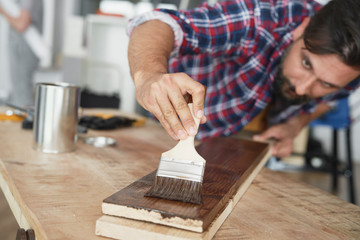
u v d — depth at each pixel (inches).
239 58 50.2
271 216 27.8
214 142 45.1
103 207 22.7
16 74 130.0
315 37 39.6
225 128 62.4
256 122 68.1
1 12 123.1
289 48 46.2
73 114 40.4
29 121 50.9
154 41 36.3
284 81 48.2
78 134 50.7
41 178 31.3
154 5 164.9
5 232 66.9
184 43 40.1
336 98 61.8
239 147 43.2
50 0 134.0
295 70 44.5
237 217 26.9
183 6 157.8
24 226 25.8
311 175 150.5
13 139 44.4
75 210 25.3
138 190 24.9
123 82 159.6
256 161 38.1
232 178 29.9
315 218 28.3
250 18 44.5
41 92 39.1
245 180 33.1
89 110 73.7
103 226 21.8
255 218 27.1
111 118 58.5
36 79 136.2
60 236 21.4
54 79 140.3
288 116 63.3
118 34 154.3
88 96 117.6
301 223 27.1
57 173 33.1
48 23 134.9
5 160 35.5
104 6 158.7
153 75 30.1
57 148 39.7
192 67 57.9
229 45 45.2
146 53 34.5
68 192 28.6
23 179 30.6
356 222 28.2
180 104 25.7
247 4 44.6
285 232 25.2
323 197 33.8
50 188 29.1
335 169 126.5
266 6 45.6
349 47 37.3
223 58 52.2
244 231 24.6
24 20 128.0
